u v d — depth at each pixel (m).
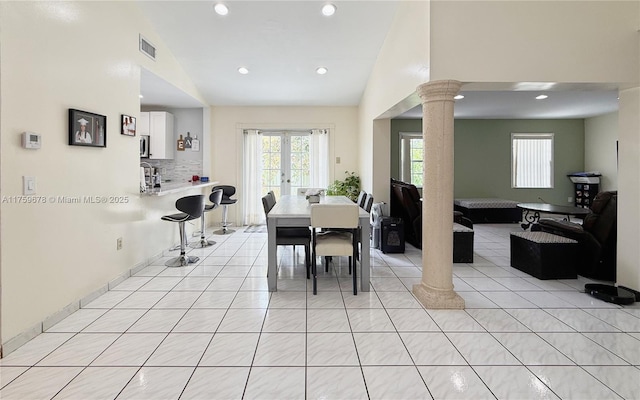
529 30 2.77
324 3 3.71
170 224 4.81
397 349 2.19
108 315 2.68
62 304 2.59
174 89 4.95
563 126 7.82
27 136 2.22
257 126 6.63
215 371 1.95
